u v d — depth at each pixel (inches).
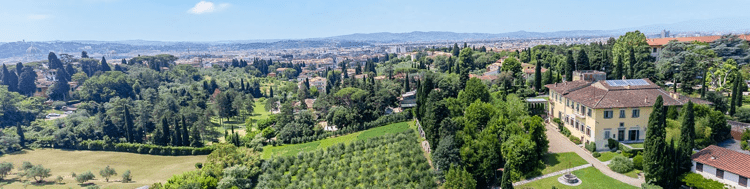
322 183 3565.5
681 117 3248.0
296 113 6323.8
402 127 4694.9
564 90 3946.9
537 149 3196.4
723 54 5137.8
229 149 4249.5
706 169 2691.9
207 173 3929.6
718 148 2780.5
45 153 5826.8
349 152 4097.0
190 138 5748.0
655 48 6122.1
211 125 6333.7
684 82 4419.3
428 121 3754.9
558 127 3986.2
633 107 3223.4
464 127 3550.7
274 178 3850.9
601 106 3213.6
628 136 3284.9
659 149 2677.2
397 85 7106.3
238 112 7849.4
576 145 3513.8
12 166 4854.8
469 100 4483.3
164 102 7751.0
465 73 5659.5
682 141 2827.3
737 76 3944.4
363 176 3464.6
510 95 5142.7
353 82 7199.8
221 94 7583.7
